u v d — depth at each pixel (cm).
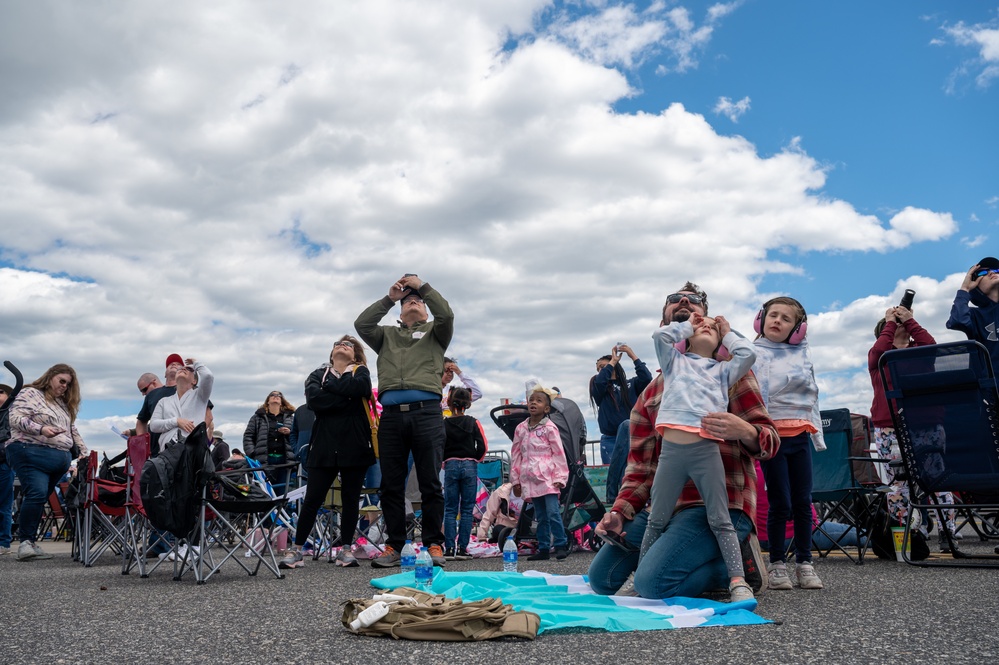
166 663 280
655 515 416
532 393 786
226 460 839
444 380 1090
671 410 407
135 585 565
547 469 767
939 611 359
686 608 378
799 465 484
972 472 576
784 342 505
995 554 655
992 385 564
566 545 759
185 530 580
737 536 406
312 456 701
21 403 871
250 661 280
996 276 658
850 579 511
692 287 529
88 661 286
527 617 322
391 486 688
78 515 842
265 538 612
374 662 273
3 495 952
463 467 817
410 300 720
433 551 687
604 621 333
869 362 711
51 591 529
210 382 736
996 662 253
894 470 680
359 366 700
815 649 278
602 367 939
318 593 486
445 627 315
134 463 666
